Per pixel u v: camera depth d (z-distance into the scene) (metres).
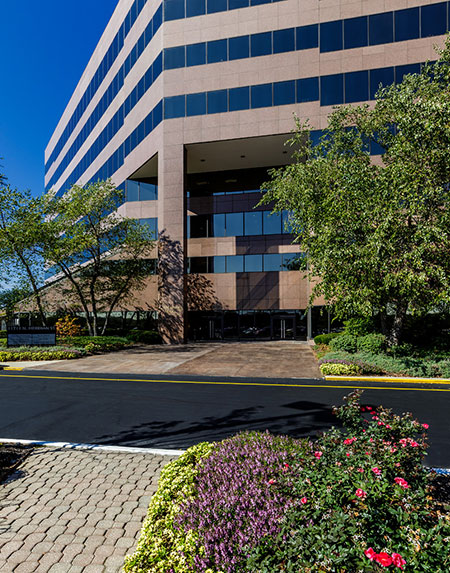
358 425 4.50
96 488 4.98
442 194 13.78
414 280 12.90
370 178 14.90
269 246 30.09
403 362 14.23
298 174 17.36
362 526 2.62
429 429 7.35
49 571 3.37
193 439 6.88
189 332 31.39
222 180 32.47
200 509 3.15
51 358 18.77
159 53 28.44
